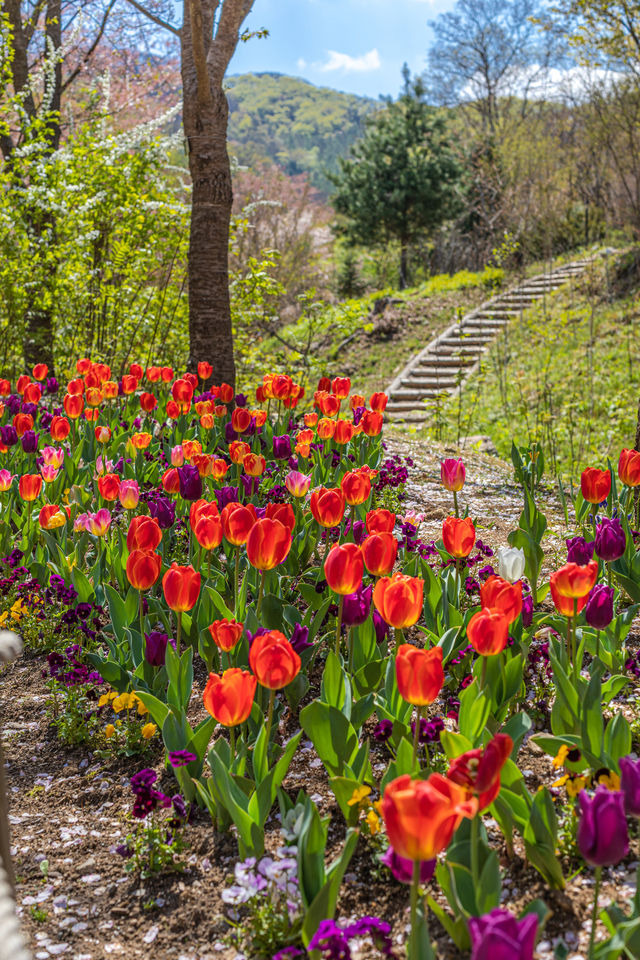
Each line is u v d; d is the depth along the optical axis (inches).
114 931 88.5
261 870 83.3
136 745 123.0
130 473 207.9
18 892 95.2
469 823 83.2
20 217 378.0
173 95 753.6
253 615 122.5
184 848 99.5
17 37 471.8
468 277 911.0
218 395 248.7
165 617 137.6
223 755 97.9
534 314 676.1
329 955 71.3
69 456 219.9
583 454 383.6
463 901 75.9
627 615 128.0
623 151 743.1
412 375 597.9
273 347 606.5
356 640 120.1
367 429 203.6
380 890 90.6
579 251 885.8
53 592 157.9
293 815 88.7
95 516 152.9
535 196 866.1
